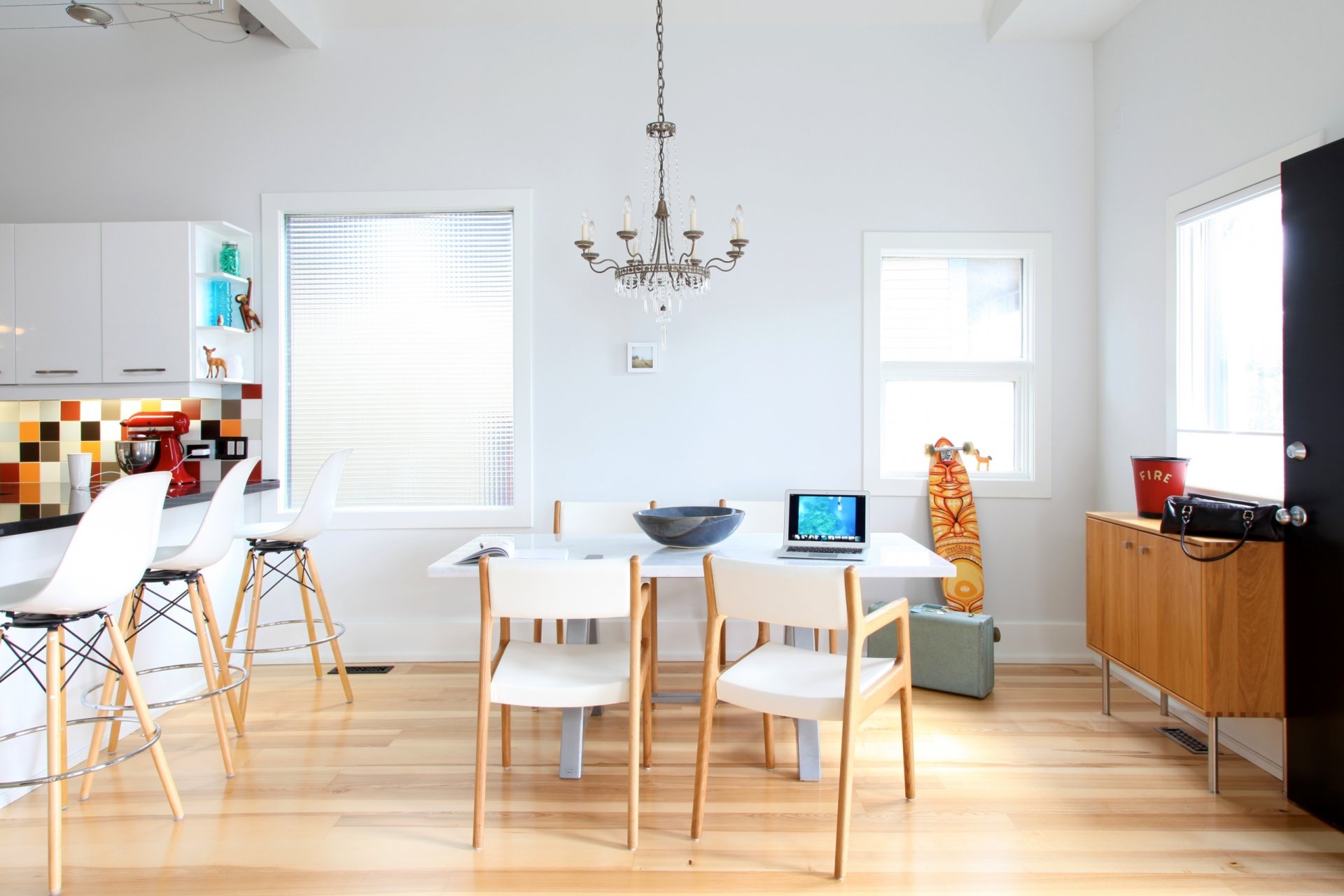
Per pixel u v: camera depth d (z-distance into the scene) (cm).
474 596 389
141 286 355
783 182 388
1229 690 246
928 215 388
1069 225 387
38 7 280
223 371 371
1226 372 303
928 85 387
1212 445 308
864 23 387
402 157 388
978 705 327
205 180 389
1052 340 388
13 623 206
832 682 223
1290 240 238
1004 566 389
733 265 388
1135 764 271
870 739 293
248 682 316
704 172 388
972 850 217
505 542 309
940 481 387
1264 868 208
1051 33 377
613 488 391
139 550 216
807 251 388
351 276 395
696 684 351
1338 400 221
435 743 290
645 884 202
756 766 270
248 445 390
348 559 389
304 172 389
